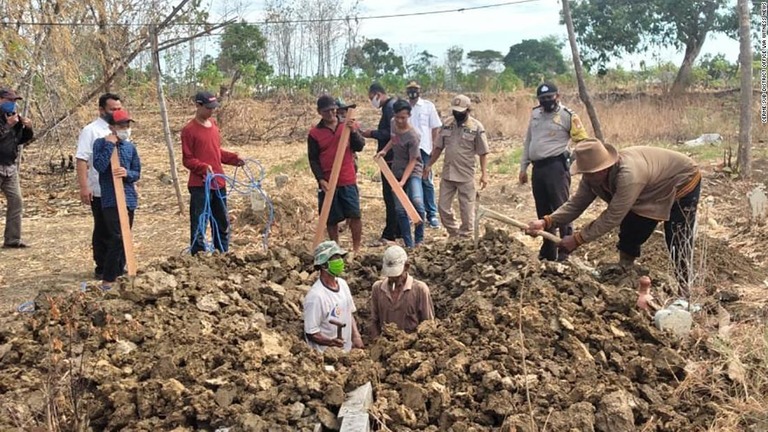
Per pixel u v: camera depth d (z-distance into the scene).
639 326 5.74
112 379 5.05
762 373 5.35
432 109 10.95
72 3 13.45
